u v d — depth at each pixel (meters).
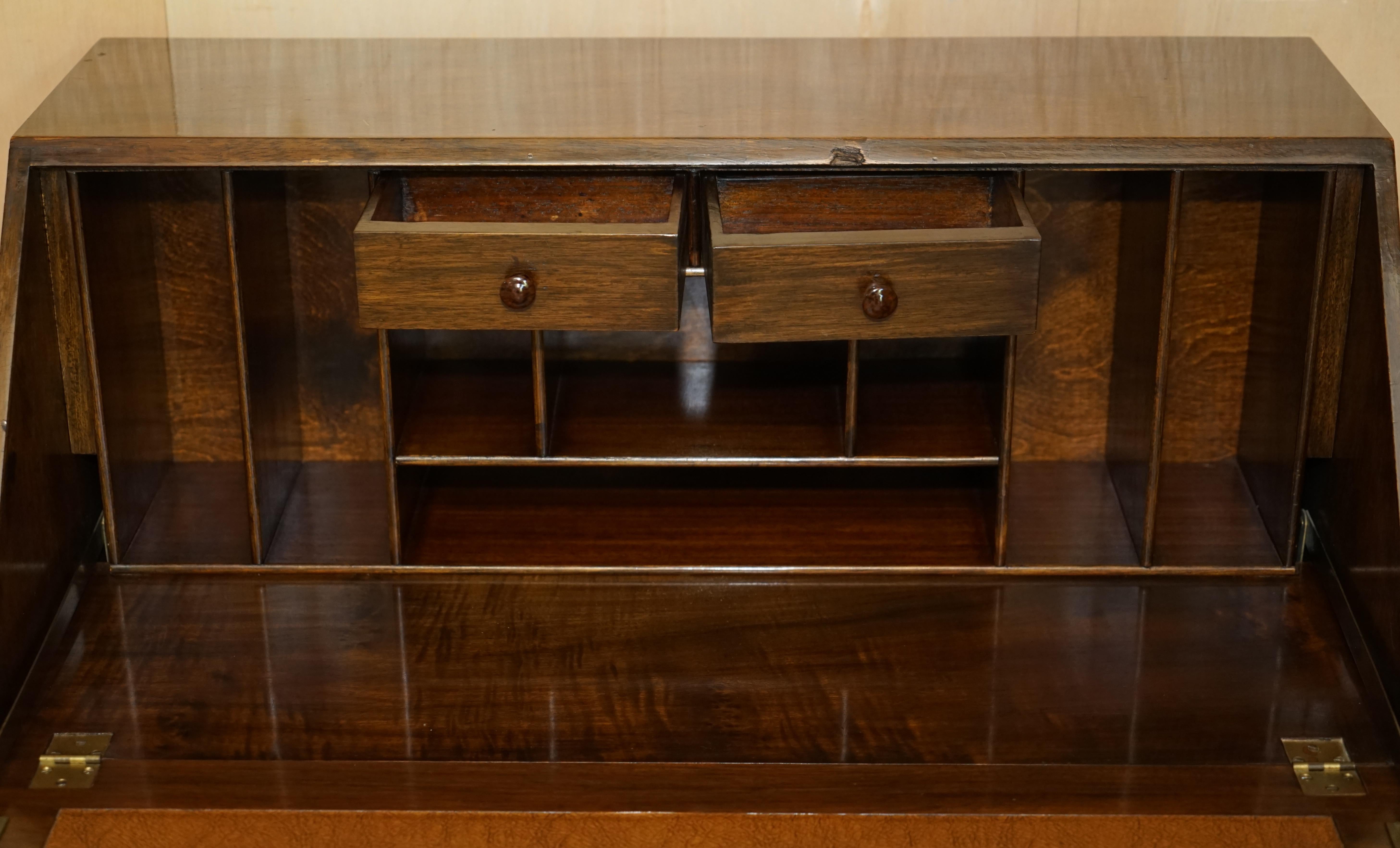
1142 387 1.90
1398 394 1.64
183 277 2.06
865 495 2.06
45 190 1.70
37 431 1.72
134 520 1.95
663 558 1.92
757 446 1.90
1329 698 1.68
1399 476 1.63
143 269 1.98
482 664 1.73
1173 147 1.66
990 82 1.90
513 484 2.08
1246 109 1.77
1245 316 2.08
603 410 1.98
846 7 2.13
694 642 1.77
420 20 2.13
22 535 1.69
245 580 1.88
